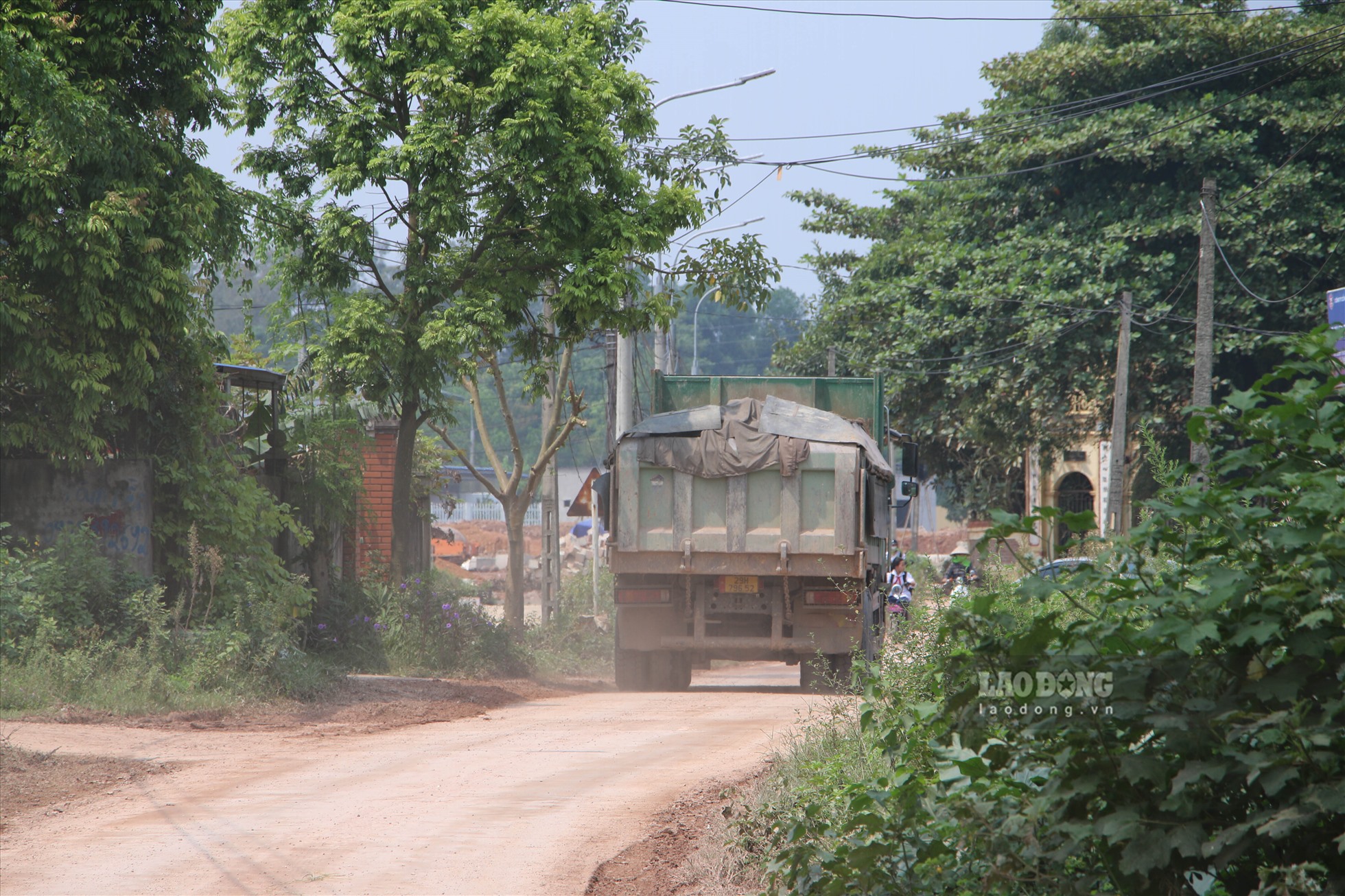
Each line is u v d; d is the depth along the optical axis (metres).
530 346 65.88
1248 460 12.82
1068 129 115.19
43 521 52.25
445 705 48.34
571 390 79.75
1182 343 106.19
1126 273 109.25
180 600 49.47
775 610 54.69
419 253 62.75
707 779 31.08
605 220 61.12
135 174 50.97
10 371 49.06
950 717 13.78
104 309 48.94
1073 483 143.75
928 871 15.38
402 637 62.62
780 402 55.81
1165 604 12.37
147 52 51.91
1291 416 12.56
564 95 58.88
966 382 112.62
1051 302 107.88
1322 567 11.75
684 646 55.34
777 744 35.47
